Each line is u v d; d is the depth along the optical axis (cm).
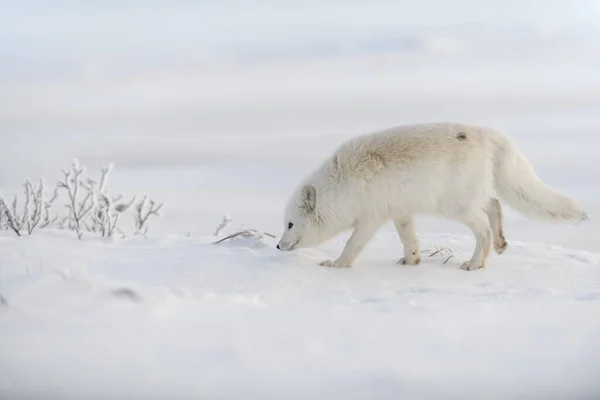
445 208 1364
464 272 1319
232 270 1262
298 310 868
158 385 617
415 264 1401
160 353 688
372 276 1277
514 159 1380
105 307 841
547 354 701
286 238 1459
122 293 889
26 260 1132
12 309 818
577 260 1462
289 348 710
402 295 1119
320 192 1419
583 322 810
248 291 1124
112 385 617
